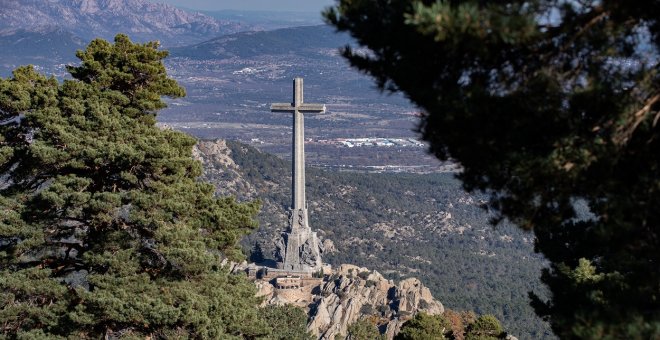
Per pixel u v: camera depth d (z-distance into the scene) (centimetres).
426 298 18425
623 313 3488
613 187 3522
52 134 6588
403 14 3303
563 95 3466
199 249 6378
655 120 3384
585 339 3322
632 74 3434
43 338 5900
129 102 7238
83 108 6825
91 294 5966
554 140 3500
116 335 6512
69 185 6372
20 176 6694
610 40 3384
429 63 3606
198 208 6912
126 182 6706
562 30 3388
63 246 6612
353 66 3853
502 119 3528
